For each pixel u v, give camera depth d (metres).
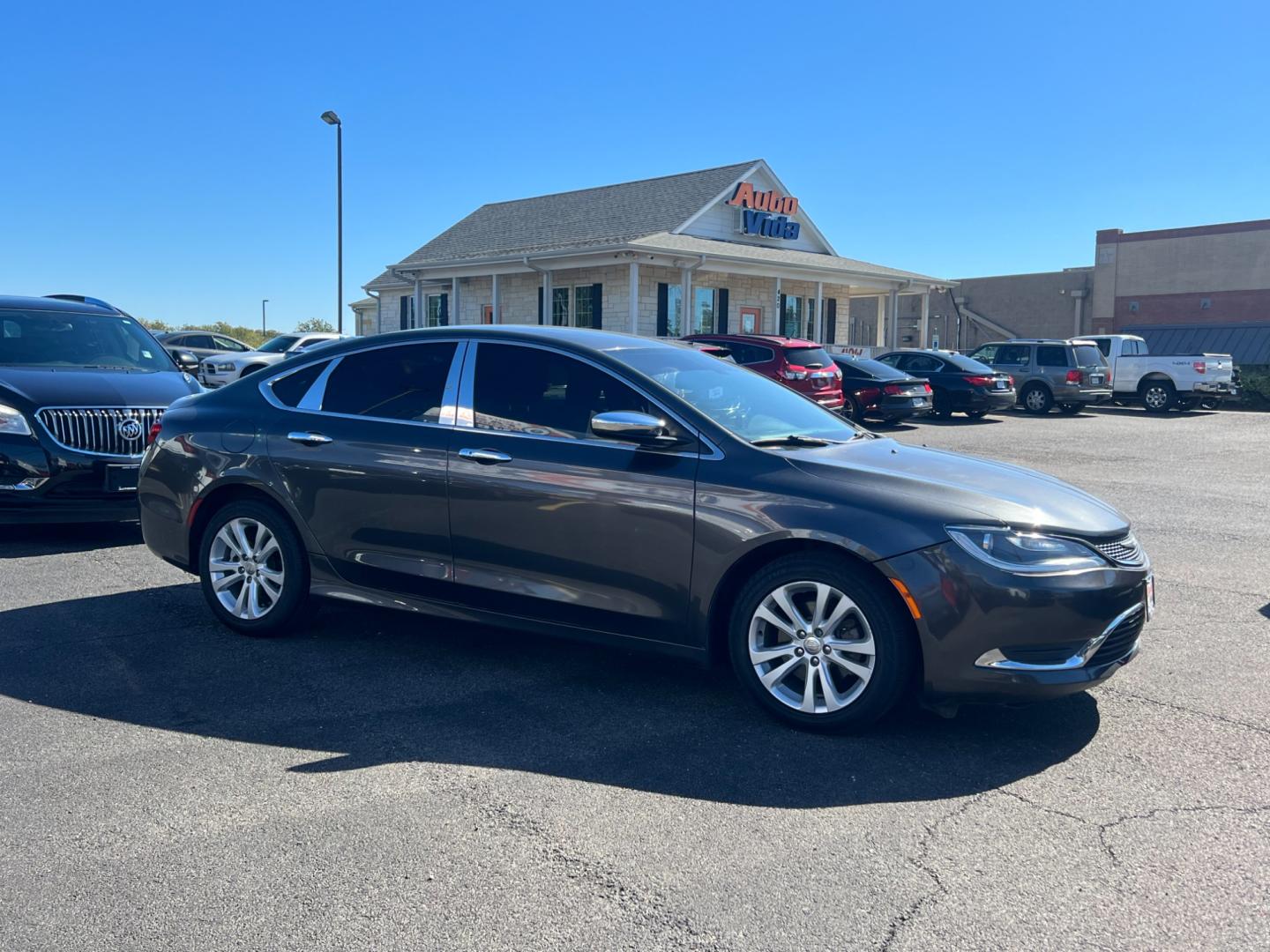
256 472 5.30
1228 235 37.97
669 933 2.73
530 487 4.57
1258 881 3.00
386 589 5.04
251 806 3.46
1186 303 39.12
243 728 4.15
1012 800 3.55
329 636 5.45
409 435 4.96
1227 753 3.96
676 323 25.33
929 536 3.87
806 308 28.98
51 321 8.73
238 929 2.74
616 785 3.64
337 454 5.10
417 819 3.38
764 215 27.00
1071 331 41.94
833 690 4.07
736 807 3.48
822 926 2.76
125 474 7.57
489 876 3.01
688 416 4.43
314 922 2.77
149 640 5.34
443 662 5.04
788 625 4.14
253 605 5.38
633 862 3.10
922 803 3.52
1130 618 4.05
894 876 3.03
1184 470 13.02
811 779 3.70
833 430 4.99
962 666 3.84
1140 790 3.63
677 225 24.83
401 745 3.99
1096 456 14.63
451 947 2.67
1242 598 6.43
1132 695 4.61
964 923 2.78
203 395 5.82
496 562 4.70
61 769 3.74
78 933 2.71
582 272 25.56
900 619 3.91
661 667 4.98
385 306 33.06
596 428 4.31
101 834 3.26
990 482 4.27
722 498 4.20
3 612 5.84
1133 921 2.79
